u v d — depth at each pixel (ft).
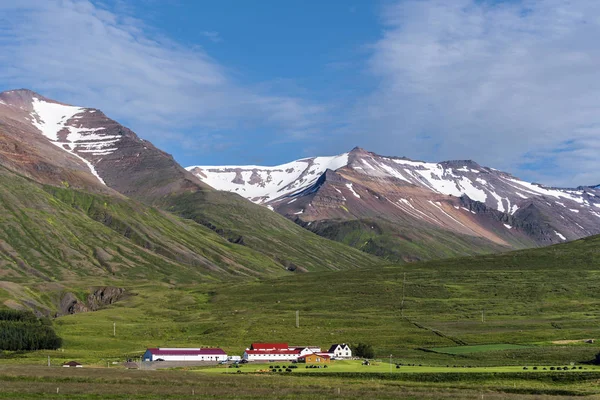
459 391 438.81
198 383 462.60
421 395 421.59
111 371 522.47
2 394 412.36
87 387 439.63
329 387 445.37
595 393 433.07
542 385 468.75
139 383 463.01
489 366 579.07
